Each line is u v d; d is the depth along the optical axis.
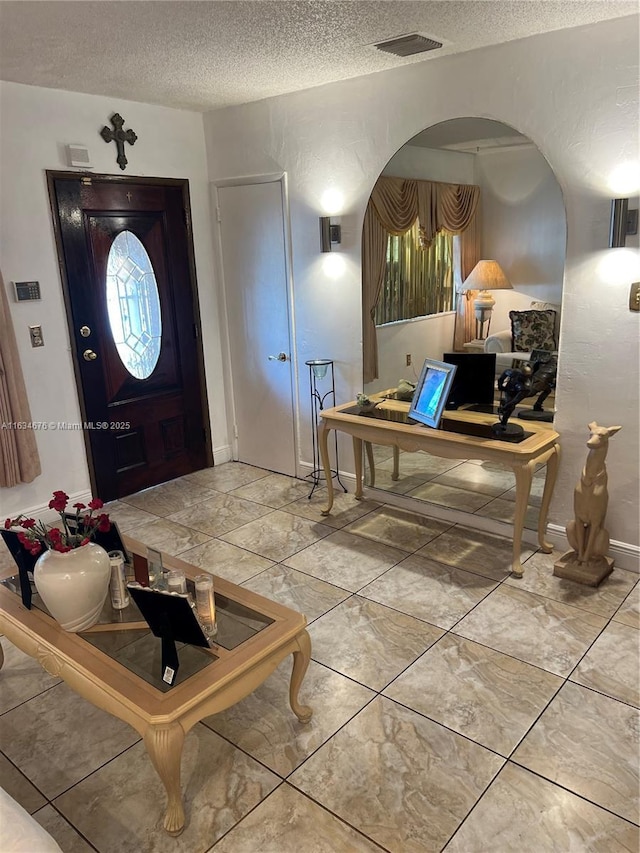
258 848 1.78
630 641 2.61
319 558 3.39
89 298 3.93
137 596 1.89
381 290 3.71
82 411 4.01
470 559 3.32
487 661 2.52
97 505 2.19
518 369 3.21
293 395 4.43
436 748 2.11
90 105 3.75
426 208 3.39
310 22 2.58
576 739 2.12
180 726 1.73
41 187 3.61
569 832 1.80
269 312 4.38
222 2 2.33
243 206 4.31
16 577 2.46
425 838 1.79
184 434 4.68
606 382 3.01
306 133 3.82
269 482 4.55
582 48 2.74
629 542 3.12
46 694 2.47
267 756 2.10
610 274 2.89
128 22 2.52
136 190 4.07
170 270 4.37
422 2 2.40
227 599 2.22
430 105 3.26
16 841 1.28
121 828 1.86
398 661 2.54
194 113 4.30
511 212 3.11
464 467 3.66
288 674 2.51
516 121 3.00
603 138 2.78
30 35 2.65
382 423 3.46
